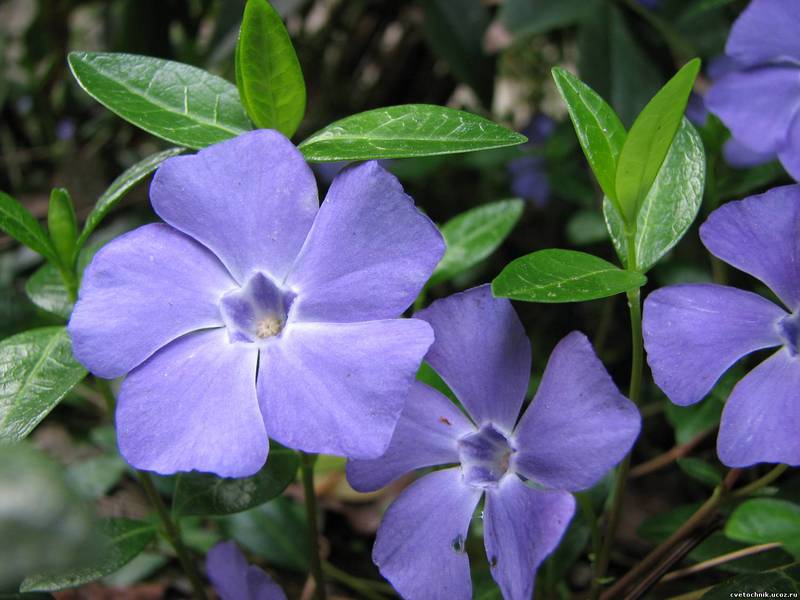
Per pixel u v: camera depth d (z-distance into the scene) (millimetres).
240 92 96
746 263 91
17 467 68
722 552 110
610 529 105
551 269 87
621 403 81
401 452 91
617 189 93
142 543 109
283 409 81
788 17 116
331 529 158
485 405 91
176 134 97
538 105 270
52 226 105
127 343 84
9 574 67
